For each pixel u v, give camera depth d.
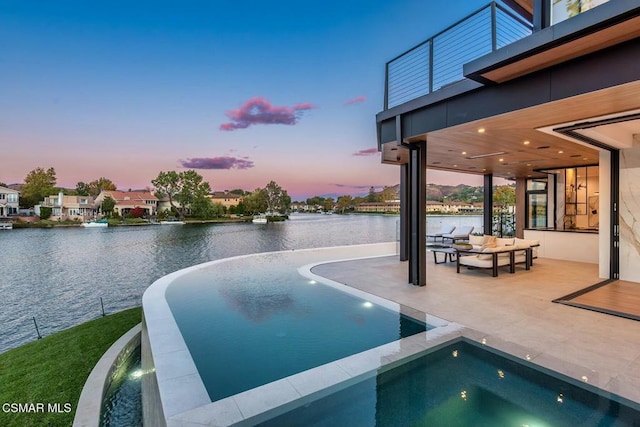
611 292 5.44
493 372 3.05
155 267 19.52
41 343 6.19
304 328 4.25
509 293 5.50
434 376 3.00
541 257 9.48
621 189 6.34
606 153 6.49
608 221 6.51
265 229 41.28
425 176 5.95
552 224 10.88
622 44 2.96
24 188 47.66
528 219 11.61
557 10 3.39
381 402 2.61
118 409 3.93
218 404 2.51
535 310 4.56
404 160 8.02
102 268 19.23
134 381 4.63
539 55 3.20
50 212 46.03
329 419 2.41
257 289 6.32
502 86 3.98
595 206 9.77
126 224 46.66
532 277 6.73
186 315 4.80
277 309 5.06
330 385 2.78
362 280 6.69
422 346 3.49
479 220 15.95
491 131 4.98
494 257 6.76
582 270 7.46
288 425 2.33
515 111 3.86
